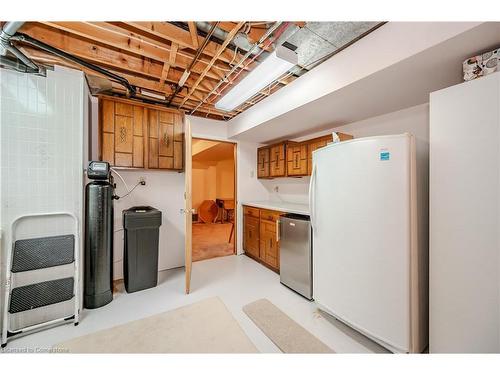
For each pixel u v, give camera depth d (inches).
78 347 60.8
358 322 63.6
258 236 134.4
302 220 90.7
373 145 60.6
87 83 88.8
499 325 43.6
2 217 66.9
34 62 70.7
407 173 55.2
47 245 71.7
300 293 91.1
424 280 59.5
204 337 65.2
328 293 72.9
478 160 46.1
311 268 87.2
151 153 104.9
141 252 96.3
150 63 87.4
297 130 126.3
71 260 74.2
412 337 54.8
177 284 102.2
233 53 77.0
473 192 46.8
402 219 55.6
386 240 58.0
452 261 50.0
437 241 52.4
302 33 63.2
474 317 46.8
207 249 162.7
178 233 126.2
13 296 65.2
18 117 69.4
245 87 89.9
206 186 307.7
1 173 67.1
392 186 57.3
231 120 143.0
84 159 82.7
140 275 96.0
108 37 67.9
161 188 121.0
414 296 55.5
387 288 57.8
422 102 82.8
